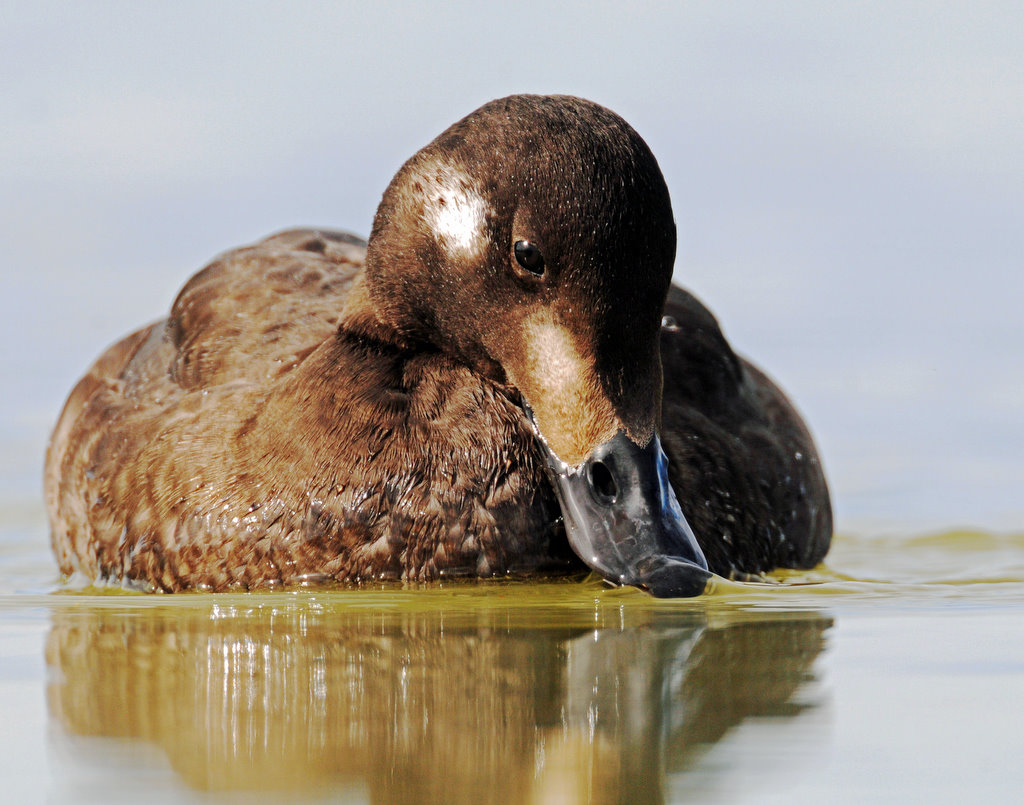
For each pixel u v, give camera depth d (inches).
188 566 381.4
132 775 224.7
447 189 368.2
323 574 370.0
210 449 391.9
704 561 340.5
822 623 324.8
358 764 229.5
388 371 383.9
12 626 334.6
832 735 239.0
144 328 499.5
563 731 244.1
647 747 234.5
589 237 338.6
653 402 349.1
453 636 313.9
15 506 569.6
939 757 228.1
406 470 368.2
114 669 289.4
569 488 346.9
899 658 289.3
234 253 491.8
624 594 357.7
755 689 267.4
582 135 347.6
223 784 220.7
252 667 289.9
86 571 427.5
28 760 231.6
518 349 359.9
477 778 222.2
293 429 379.6
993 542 495.2
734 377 450.6
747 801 211.3
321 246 499.8
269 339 430.6
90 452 437.1
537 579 369.1
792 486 437.1
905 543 495.5
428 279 375.6
